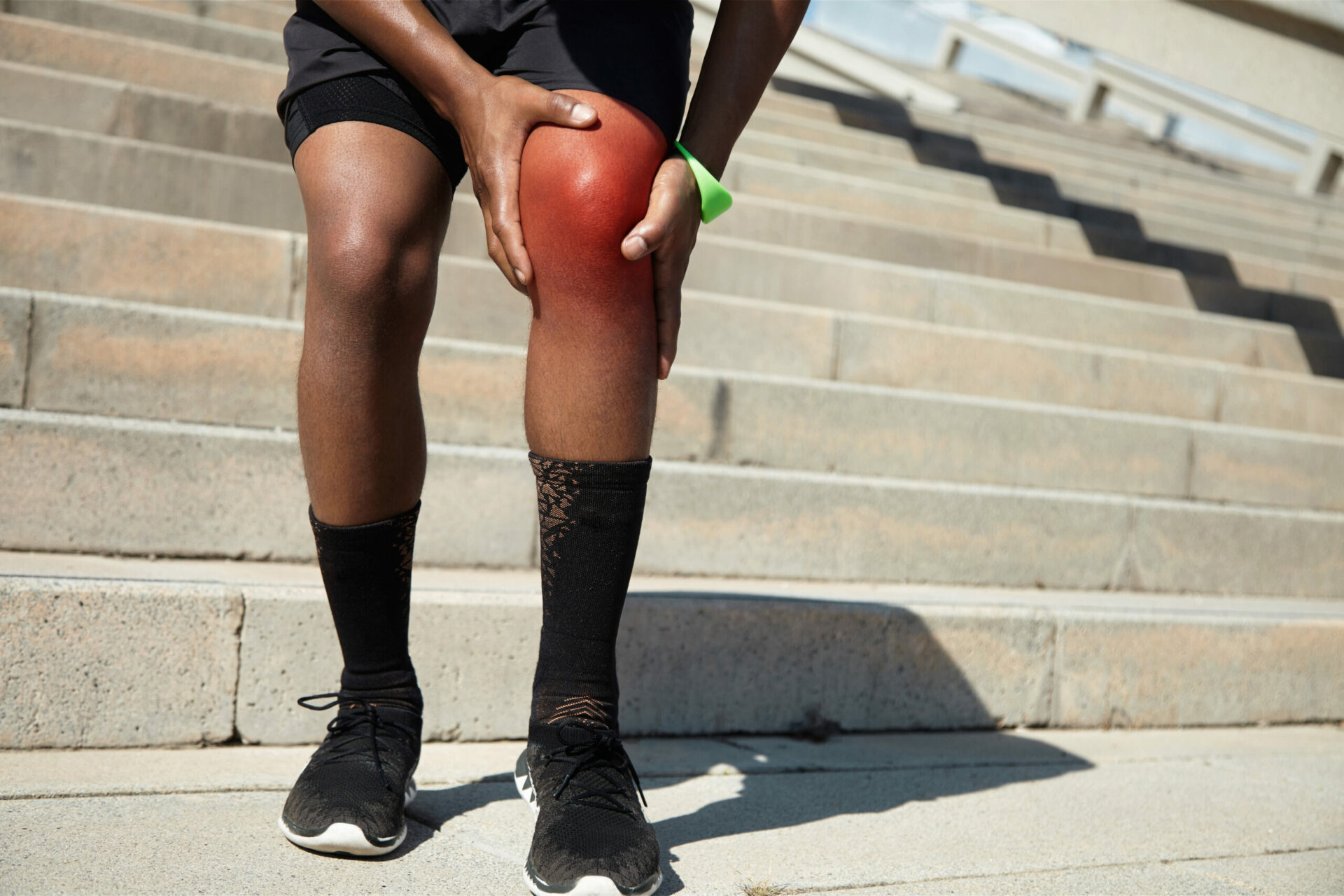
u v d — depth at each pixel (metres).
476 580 1.95
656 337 1.09
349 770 1.19
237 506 1.93
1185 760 1.93
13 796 1.26
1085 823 1.51
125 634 1.51
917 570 2.42
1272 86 3.89
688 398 2.52
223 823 1.24
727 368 2.94
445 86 1.04
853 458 2.68
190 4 4.42
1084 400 3.28
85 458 1.84
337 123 1.09
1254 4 3.86
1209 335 3.91
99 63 3.50
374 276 1.08
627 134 1.02
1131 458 2.95
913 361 3.11
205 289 2.50
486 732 1.70
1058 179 5.46
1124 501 2.62
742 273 3.36
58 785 1.31
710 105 1.11
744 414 2.58
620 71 1.05
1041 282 4.16
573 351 1.04
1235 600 2.67
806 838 1.35
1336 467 3.22
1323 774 1.88
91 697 1.50
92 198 2.80
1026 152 5.96
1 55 3.38
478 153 1.04
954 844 1.37
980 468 2.80
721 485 2.26
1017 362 3.21
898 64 9.08
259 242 2.55
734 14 1.14
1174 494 3.01
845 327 3.04
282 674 1.60
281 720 1.59
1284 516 2.82
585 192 1.00
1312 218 6.50
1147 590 2.66
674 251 1.05
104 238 2.42
